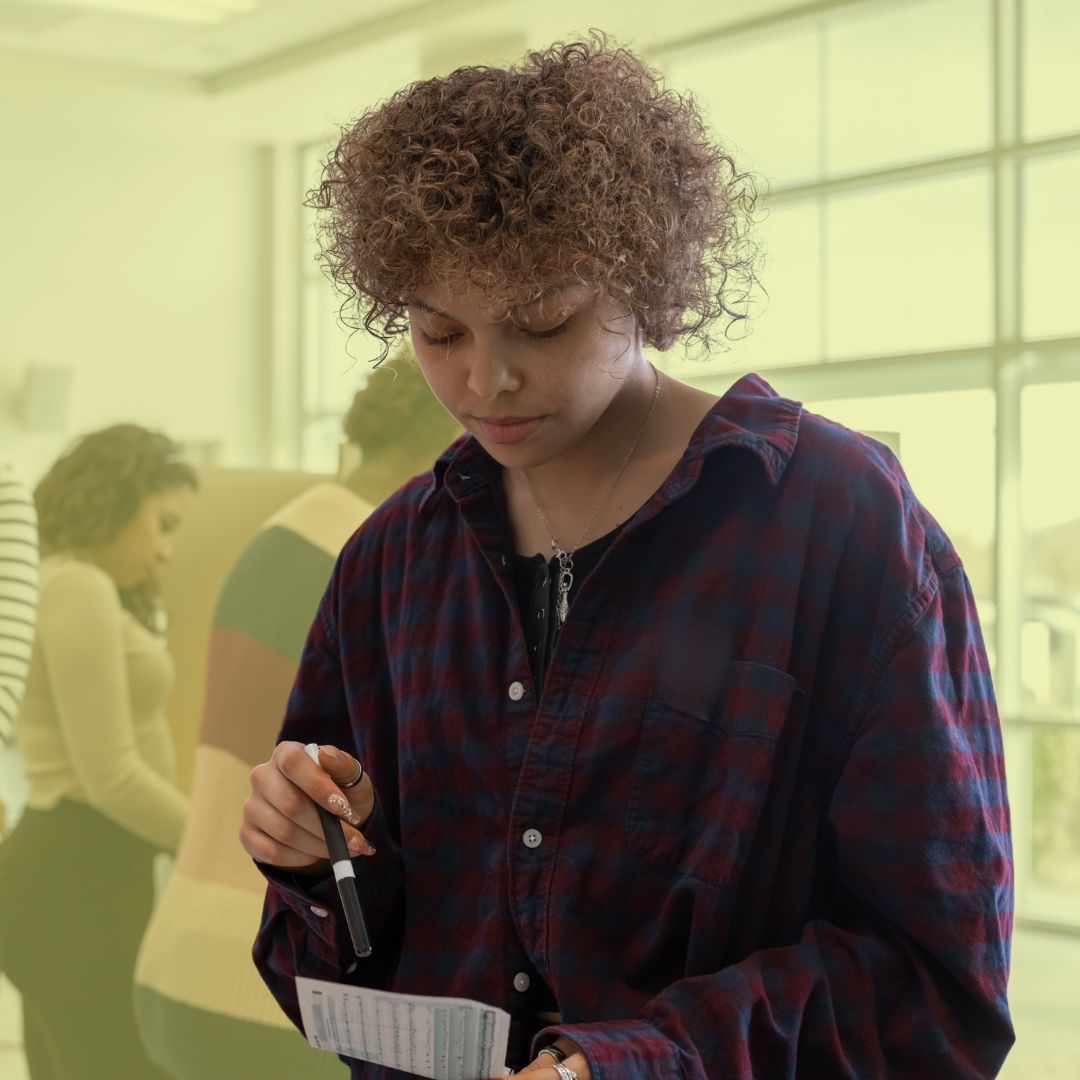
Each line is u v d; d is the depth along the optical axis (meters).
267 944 1.13
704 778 0.95
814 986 0.90
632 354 0.97
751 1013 0.87
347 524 1.91
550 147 0.88
